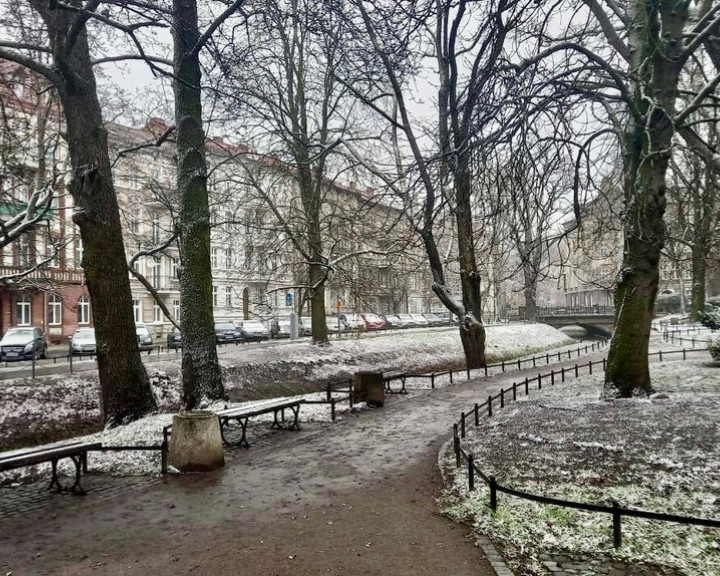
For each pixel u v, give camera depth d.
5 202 20.61
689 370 18.56
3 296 36.06
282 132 19.28
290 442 11.14
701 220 12.86
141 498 7.49
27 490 7.90
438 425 12.73
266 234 24.33
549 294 99.19
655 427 9.95
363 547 5.73
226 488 7.94
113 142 25.95
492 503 6.54
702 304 38.09
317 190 24.00
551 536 5.81
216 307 45.75
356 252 21.12
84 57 12.74
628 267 13.28
